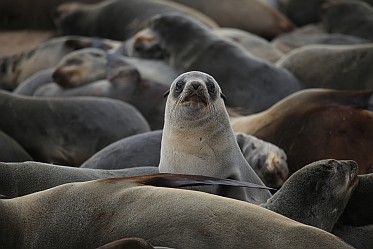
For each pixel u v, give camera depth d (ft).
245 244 84.12
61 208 93.56
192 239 86.02
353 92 134.41
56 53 208.03
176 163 111.34
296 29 254.68
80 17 251.39
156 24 188.03
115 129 156.35
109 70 174.91
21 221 93.30
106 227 90.74
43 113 156.97
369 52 169.99
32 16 273.75
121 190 93.45
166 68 181.47
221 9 254.27
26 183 107.55
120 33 241.35
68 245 91.35
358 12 233.76
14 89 209.26
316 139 130.82
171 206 89.25
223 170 110.11
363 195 100.78
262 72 171.63
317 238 82.94
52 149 155.63
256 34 253.03
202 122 109.70
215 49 177.58
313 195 97.50
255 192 112.06
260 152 129.18
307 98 136.46
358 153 128.06
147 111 167.94
